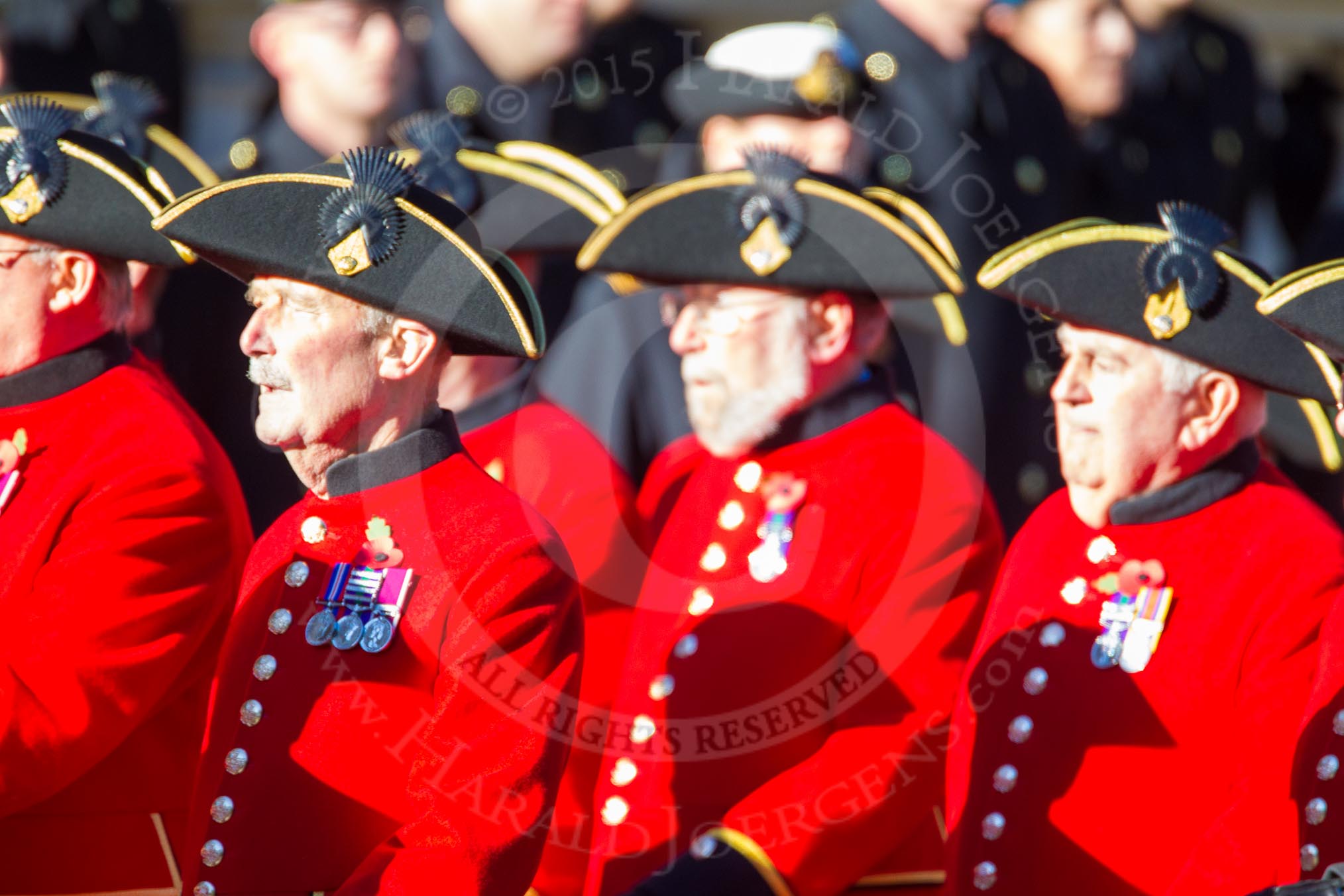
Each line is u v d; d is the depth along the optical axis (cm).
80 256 1120
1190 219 1019
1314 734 939
